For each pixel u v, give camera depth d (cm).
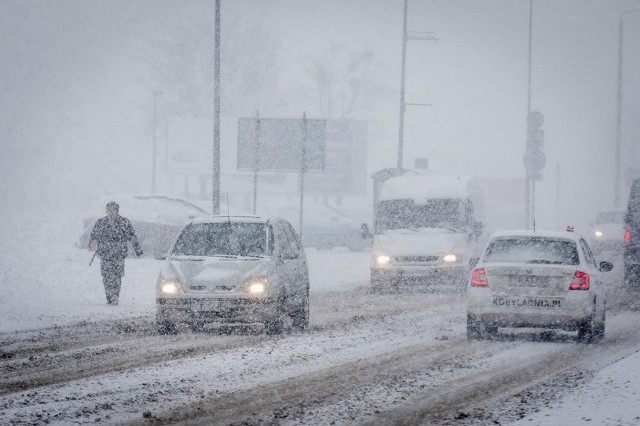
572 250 4744
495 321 4594
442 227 7806
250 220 5156
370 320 5444
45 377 3350
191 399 2941
